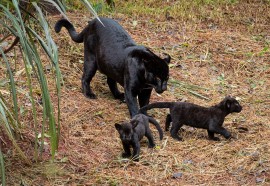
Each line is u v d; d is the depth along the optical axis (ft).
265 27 76.54
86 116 53.57
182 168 46.09
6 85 55.01
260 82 63.57
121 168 45.85
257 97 59.98
